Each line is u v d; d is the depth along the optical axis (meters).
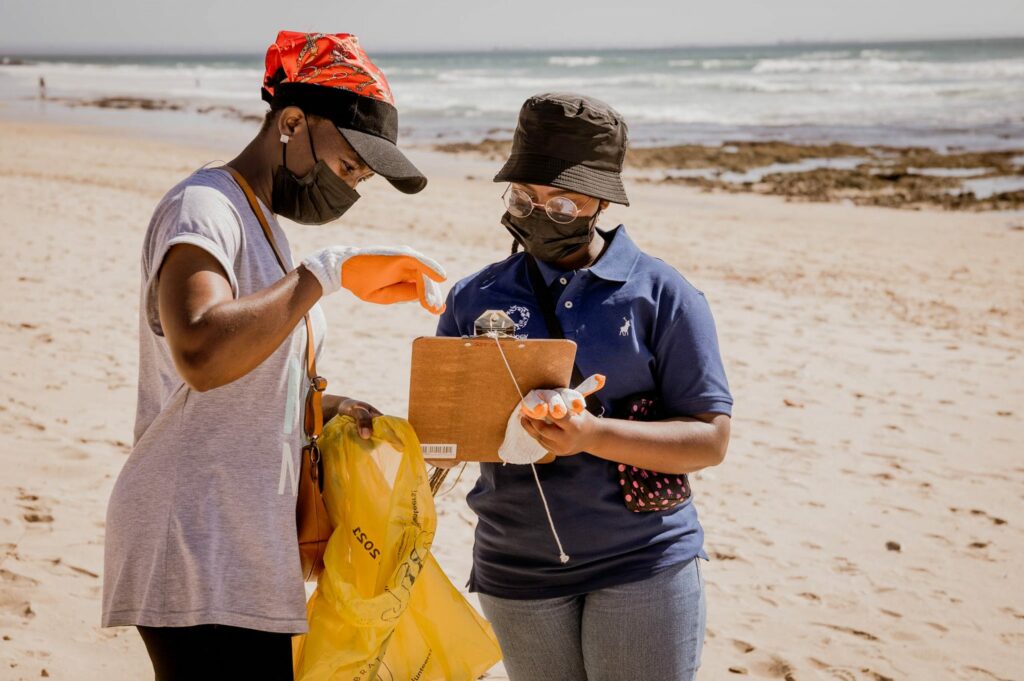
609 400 2.30
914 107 42.34
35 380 6.92
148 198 16.52
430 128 38.22
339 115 2.04
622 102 48.41
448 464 2.28
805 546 4.99
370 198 18.23
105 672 3.60
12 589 4.11
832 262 13.20
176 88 69.62
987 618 4.32
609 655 2.29
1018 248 14.48
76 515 4.86
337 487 2.13
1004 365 8.38
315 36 2.06
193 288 1.80
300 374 2.07
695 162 26.25
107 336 8.12
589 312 2.29
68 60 180.75
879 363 8.34
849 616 4.32
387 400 6.89
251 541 1.96
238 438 1.97
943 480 5.87
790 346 8.77
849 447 6.38
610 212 17.95
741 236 15.38
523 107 2.25
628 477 2.24
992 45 141.88
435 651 2.34
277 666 2.04
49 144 27.70
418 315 9.32
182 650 1.98
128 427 6.13
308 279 1.89
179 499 1.94
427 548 2.17
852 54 111.19
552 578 2.31
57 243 11.86
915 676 3.85
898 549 4.97
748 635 4.14
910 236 15.55
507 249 13.31
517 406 2.15
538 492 2.29
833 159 26.36
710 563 4.79
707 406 2.25
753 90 54.31
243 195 2.03
